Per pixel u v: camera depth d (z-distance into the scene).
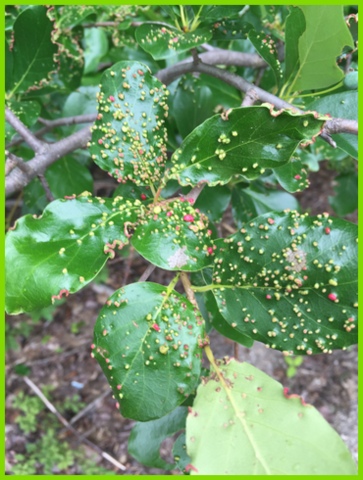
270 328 0.19
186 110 0.27
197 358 0.18
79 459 0.51
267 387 0.19
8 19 0.33
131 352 0.18
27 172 0.25
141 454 0.25
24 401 0.53
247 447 0.18
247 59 0.30
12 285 0.17
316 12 0.21
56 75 0.32
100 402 0.55
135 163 0.21
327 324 0.18
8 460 0.50
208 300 0.23
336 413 0.51
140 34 0.23
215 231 0.28
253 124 0.19
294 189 0.24
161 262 0.18
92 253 0.18
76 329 0.59
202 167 0.20
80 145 0.27
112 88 0.21
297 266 0.19
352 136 0.23
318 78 0.23
